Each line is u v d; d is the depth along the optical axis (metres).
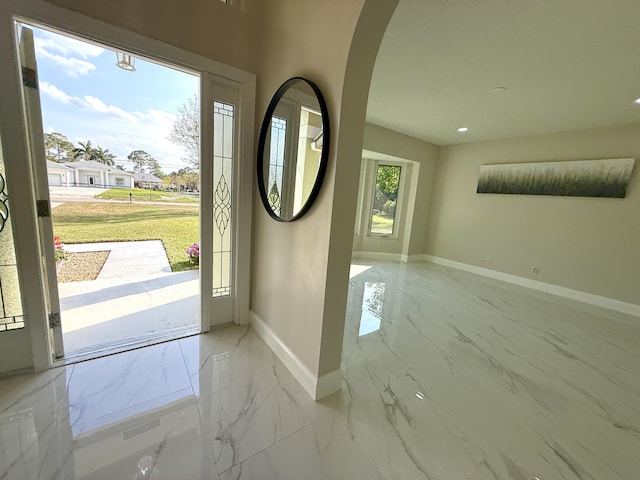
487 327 2.77
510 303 3.53
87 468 1.10
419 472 1.20
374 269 4.92
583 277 3.85
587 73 2.35
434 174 5.64
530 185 4.30
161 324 2.31
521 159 4.45
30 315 1.59
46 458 1.13
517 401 1.71
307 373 1.63
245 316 2.37
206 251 2.11
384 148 4.72
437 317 2.95
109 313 2.47
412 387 1.77
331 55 1.38
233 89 2.00
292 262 1.78
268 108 1.90
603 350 2.43
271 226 2.02
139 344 2.00
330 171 1.43
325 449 1.27
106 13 1.47
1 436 1.22
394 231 5.87
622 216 3.52
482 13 1.74
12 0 1.29
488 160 4.85
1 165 1.43
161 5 1.61
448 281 4.39
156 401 1.48
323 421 1.43
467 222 5.16
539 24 1.80
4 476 1.05
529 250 4.36
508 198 4.58
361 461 1.23
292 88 1.68
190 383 1.64
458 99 3.12
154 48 1.62
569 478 1.22
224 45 1.87
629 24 1.73
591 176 3.72
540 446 1.38
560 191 4.00
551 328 2.84
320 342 1.54
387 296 3.55
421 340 2.42
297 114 1.65
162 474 1.10
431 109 3.51
